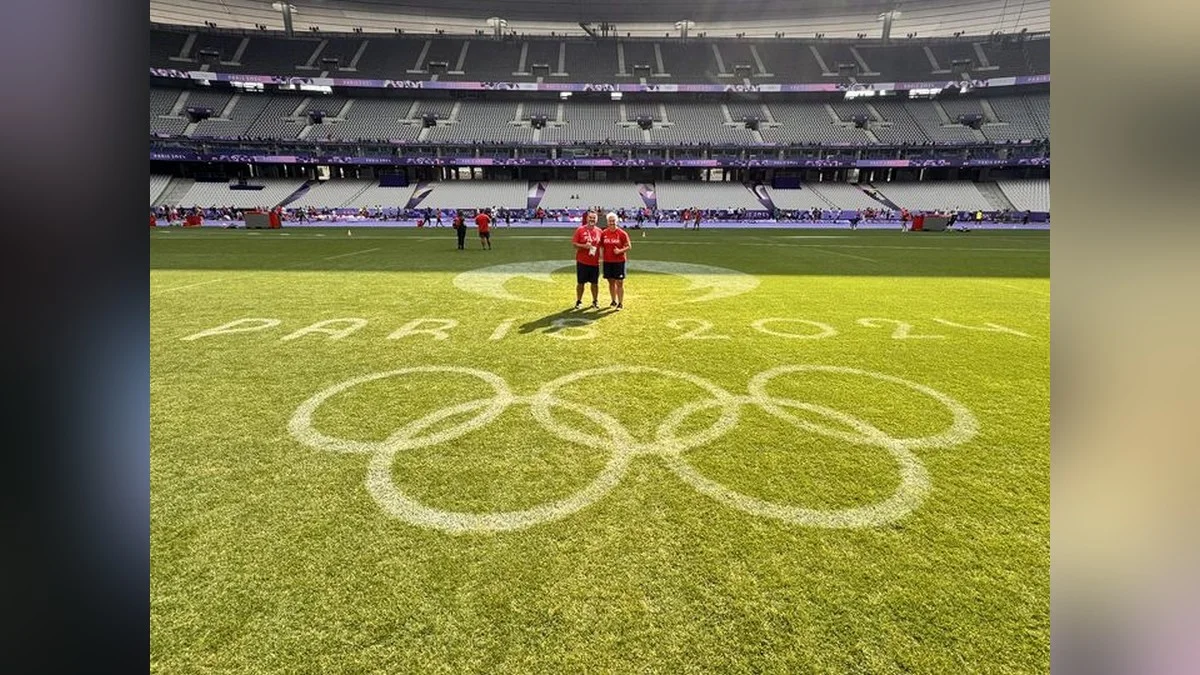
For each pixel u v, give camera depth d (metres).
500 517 3.40
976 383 5.94
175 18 50.41
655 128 49.69
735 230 35.38
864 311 9.75
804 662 2.37
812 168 47.53
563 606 2.67
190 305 9.76
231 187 43.41
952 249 22.47
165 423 4.75
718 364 6.53
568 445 4.38
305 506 3.51
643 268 15.91
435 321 8.66
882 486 3.80
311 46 52.25
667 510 3.48
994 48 52.62
